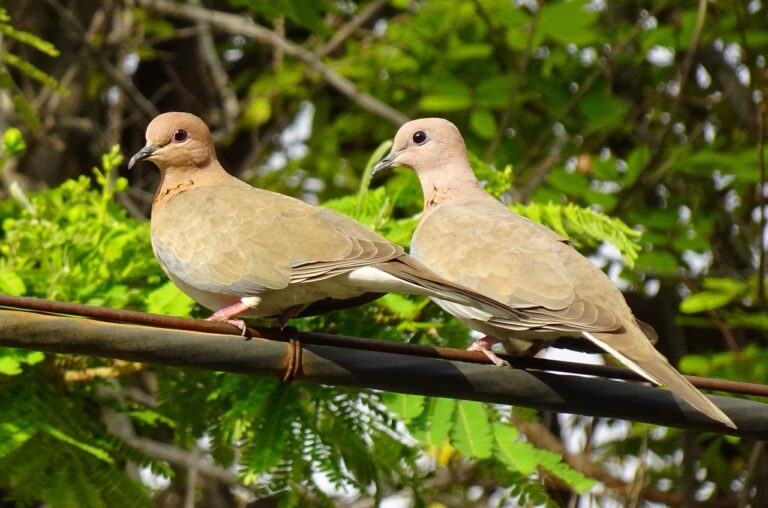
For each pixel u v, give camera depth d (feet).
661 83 62.80
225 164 67.10
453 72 60.03
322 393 34.32
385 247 27.68
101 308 25.38
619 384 27.07
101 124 66.03
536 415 36.52
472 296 26.13
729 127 62.64
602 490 49.70
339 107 68.28
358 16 62.64
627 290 58.39
